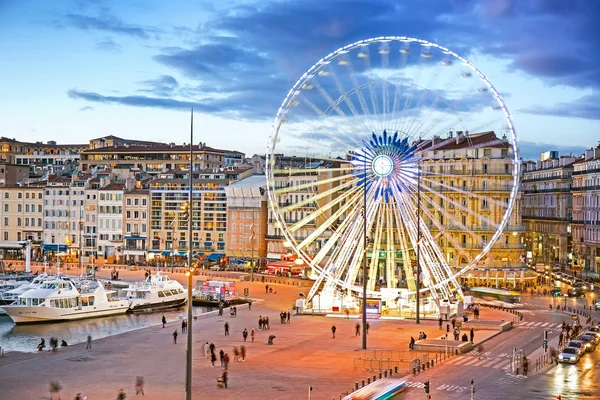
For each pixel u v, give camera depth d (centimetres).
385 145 13312
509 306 14475
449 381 8100
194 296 16588
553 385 7919
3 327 13288
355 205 14162
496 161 18462
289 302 15450
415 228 13525
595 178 19700
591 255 19838
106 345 10438
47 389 7781
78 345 10494
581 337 10219
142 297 15575
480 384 7950
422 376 8356
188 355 6469
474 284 18100
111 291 15488
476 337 11044
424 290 13512
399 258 18975
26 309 13512
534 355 9656
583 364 9075
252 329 11131
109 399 7375
